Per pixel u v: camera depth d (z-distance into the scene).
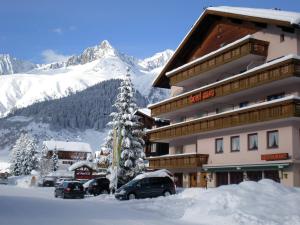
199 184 47.16
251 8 44.88
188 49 52.59
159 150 64.50
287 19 35.56
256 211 21.19
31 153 122.12
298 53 36.88
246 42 39.94
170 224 19.30
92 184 48.22
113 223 18.50
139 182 38.66
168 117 56.09
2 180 93.31
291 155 34.69
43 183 80.31
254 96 40.97
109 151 51.31
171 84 52.53
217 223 20.09
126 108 51.94
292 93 36.41
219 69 45.00
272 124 37.09
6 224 16.58
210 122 43.81
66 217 20.06
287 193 24.86
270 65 36.25
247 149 39.84
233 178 41.91
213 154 44.81
